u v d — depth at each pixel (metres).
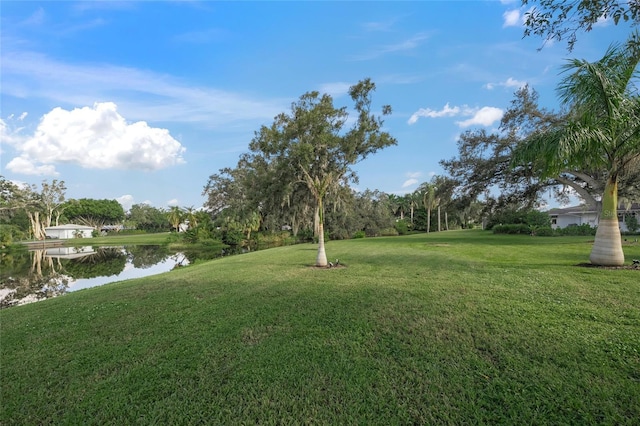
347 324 4.43
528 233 26.50
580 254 10.63
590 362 3.13
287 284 7.36
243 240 35.50
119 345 4.18
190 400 2.87
